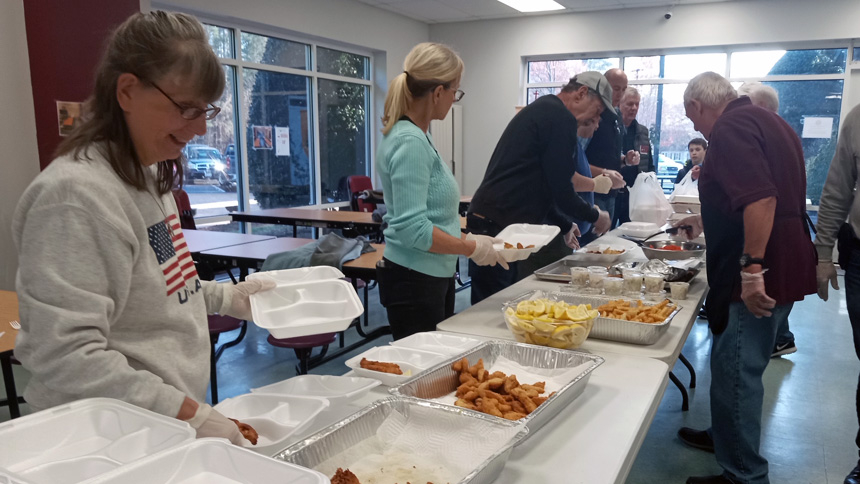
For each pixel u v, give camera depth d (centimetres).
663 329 159
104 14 360
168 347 94
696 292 214
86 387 80
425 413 99
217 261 329
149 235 92
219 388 309
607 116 430
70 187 79
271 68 613
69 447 75
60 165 82
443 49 171
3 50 329
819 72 645
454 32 812
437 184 175
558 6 702
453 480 87
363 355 139
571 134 238
